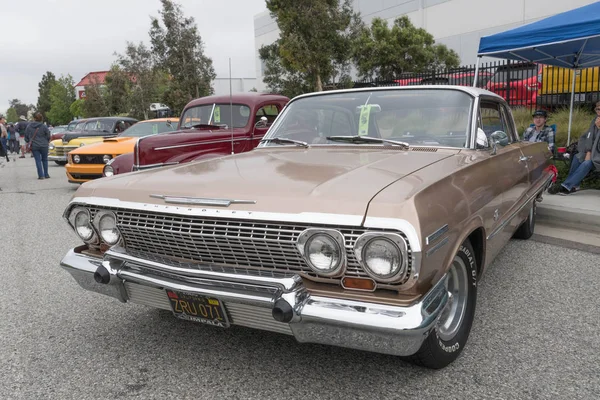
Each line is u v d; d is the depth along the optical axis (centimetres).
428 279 221
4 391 267
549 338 305
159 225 261
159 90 2873
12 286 439
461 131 336
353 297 220
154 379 274
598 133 664
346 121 373
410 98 360
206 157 691
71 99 6925
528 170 429
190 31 1778
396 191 225
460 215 250
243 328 335
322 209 222
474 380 261
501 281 408
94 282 293
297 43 1550
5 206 886
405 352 214
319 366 281
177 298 259
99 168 957
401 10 2558
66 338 329
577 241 520
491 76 1227
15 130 2583
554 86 1086
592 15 641
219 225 242
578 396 244
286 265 235
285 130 399
